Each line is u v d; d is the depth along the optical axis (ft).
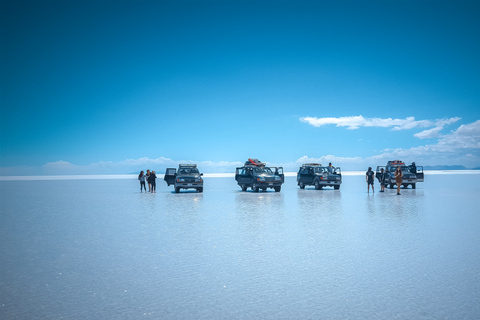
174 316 15.49
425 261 24.03
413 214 48.47
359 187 121.08
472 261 23.97
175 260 25.07
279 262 24.29
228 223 41.98
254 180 98.12
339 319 15.07
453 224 39.70
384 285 19.33
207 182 189.16
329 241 31.07
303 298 17.54
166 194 94.38
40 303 17.13
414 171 107.55
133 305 16.81
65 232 36.63
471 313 15.53
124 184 170.71
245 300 17.34
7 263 24.62
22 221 44.73
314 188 118.83
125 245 30.14
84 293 18.53
